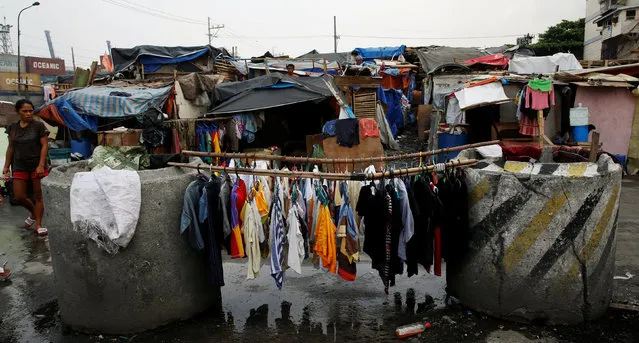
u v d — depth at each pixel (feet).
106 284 11.86
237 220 12.62
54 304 14.29
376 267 12.96
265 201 13.05
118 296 11.94
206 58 59.52
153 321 12.29
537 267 11.67
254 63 64.03
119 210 11.18
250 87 44.42
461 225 12.62
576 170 11.57
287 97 43.27
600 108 39.86
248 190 13.10
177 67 58.59
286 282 15.44
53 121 38.75
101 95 37.81
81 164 14.34
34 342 12.08
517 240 11.78
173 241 12.34
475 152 14.65
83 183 11.44
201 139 38.47
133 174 11.64
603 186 11.51
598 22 106.11
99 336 12.22
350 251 12.69
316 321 12.75
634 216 22.72
